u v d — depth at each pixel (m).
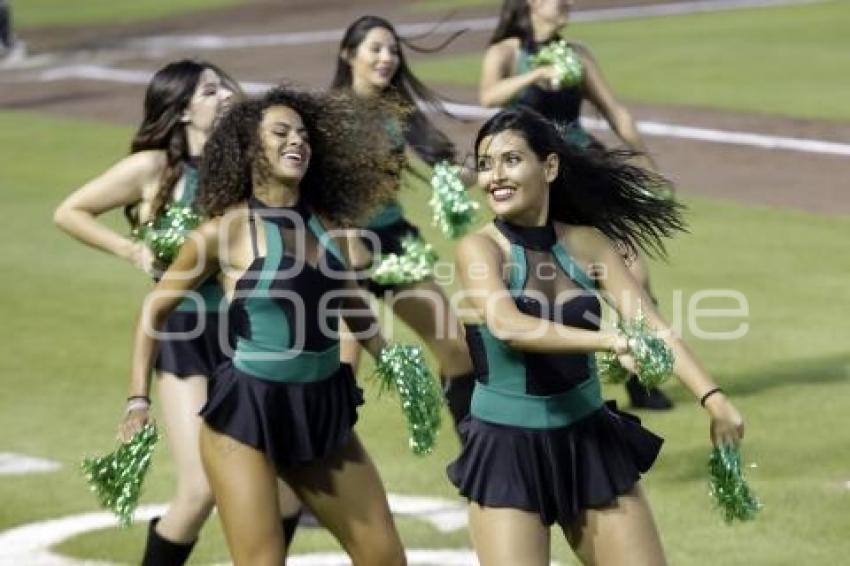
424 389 13.95
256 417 13.00
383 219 18.50
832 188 32.69
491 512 12.47
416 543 16.70
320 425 13.17
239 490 12.98
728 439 12.45
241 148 13.31
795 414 20.30
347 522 13.29
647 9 59.19
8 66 54.62
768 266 27.14
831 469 18.39
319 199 13.66
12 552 16.78
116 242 15.57
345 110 13.64
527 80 20.80
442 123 39.53
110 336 24.47
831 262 27.34
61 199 33.94
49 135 41.44
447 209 15.52
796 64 45.97
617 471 12.55
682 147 36.62
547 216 13.05
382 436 19.89
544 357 12.48
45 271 28.27
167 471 19.06
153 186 15.68
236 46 56.22
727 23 54.62
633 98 42.03
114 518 17.66
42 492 18.41
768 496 17.61
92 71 52.34
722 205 31.45
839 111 39.59
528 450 12.50
